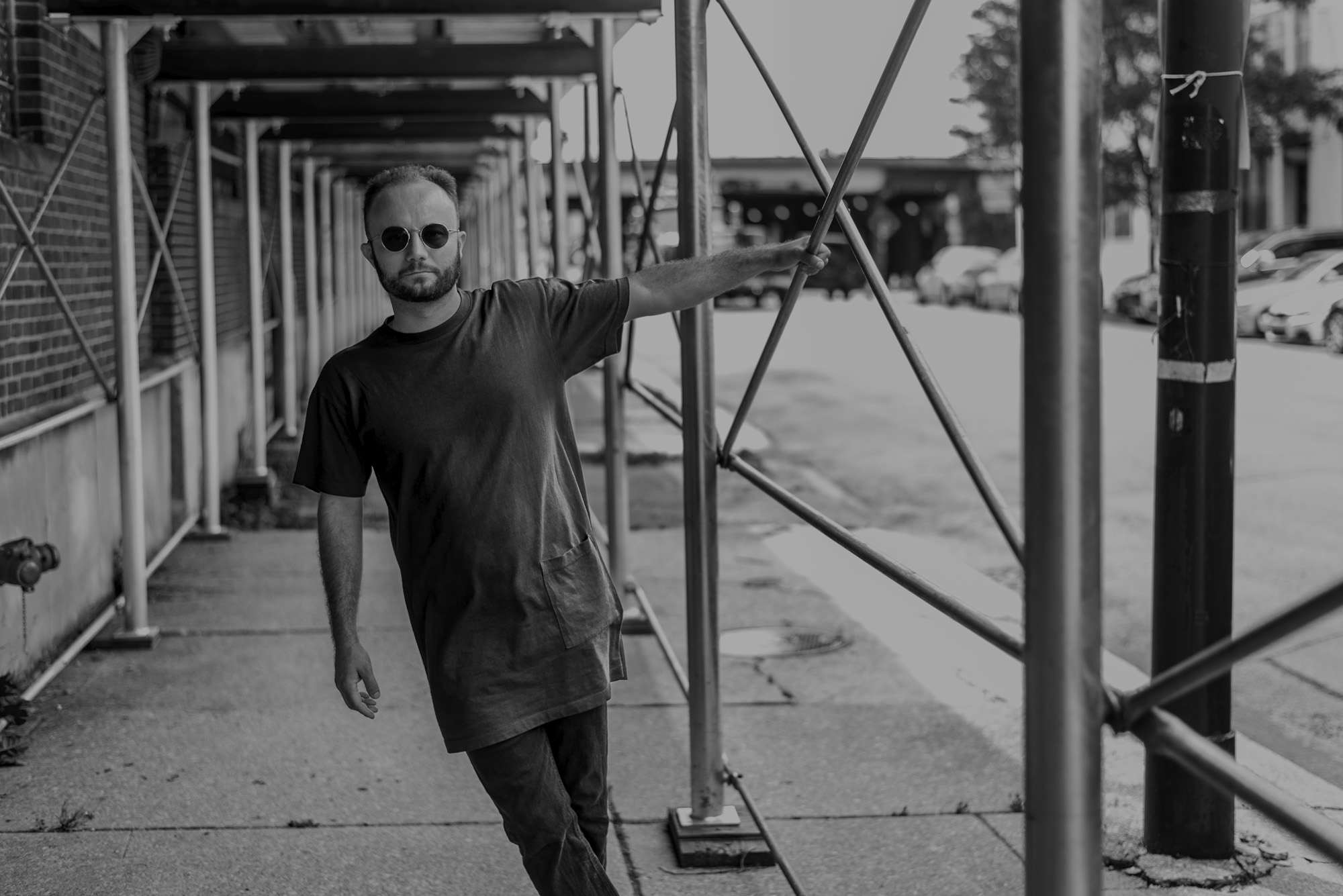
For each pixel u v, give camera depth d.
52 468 6.62
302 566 8.78
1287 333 24.58
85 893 4.17
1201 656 2.08
